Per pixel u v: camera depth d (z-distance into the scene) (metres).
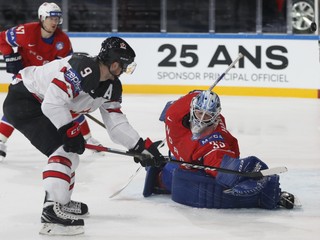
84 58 9.73
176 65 29.47
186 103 11.86
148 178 12.55
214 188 11.77
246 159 11.12
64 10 31.73
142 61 29.67
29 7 32.44
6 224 11.00
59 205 10.38
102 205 12.20
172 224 11.04
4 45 16.45
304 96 28.84
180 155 11.89
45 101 9.79
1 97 28.52
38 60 16.88
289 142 19.22
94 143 17.14
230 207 11.89
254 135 20.27
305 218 11.42
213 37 29.11
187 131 11.76
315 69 28.67
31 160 16.61
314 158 17.03
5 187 13.74
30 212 11.75
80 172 15.16
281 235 10.52
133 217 11.43
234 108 25.66
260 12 31.28
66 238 10.27
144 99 27.91
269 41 28.84
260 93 29.05
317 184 13.98
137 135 10.66
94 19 32.53
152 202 12.37
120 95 10.38
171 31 32.53
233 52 29.05
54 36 16.84
